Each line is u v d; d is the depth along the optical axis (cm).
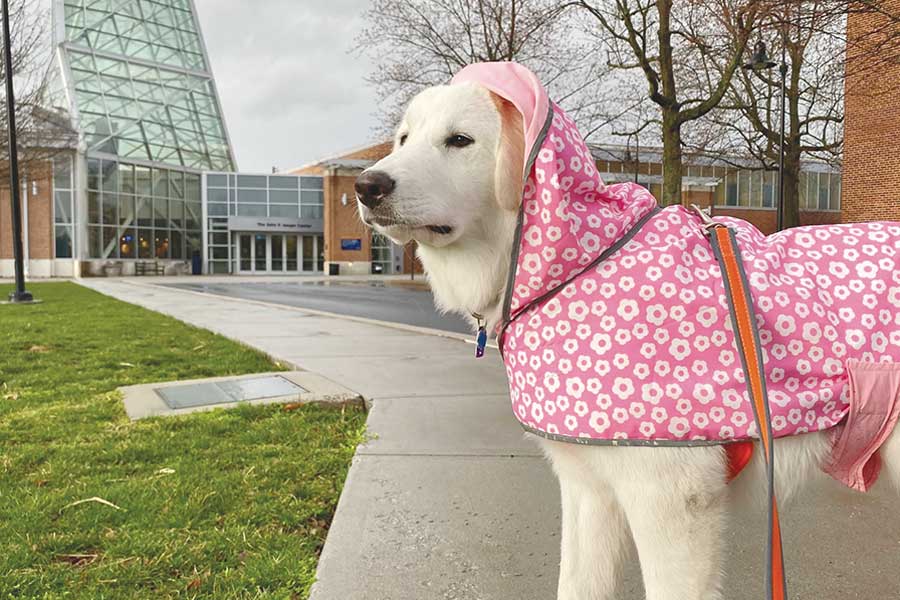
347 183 3894
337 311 1355
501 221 181
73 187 3481
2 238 3462
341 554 245
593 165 175
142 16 4344
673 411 160
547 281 167
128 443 377
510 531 263
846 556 245
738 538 259
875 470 179
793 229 189
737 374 161
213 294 1898
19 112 1716
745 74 1983
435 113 186
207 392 505
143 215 3828
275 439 391
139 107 4044
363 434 389
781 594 156
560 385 169
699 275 166
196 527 272
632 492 167
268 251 4144
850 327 168
